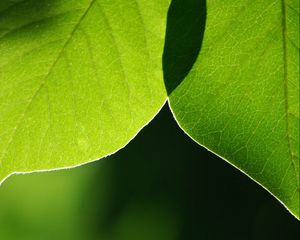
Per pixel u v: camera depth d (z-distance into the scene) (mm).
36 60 287
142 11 284
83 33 286
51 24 286
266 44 282
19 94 288
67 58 287
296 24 282
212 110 282
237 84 282
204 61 281
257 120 283
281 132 283
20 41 287
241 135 283
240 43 282
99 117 288
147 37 284
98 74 287
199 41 281
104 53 286
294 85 283
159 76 285
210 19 281
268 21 282
